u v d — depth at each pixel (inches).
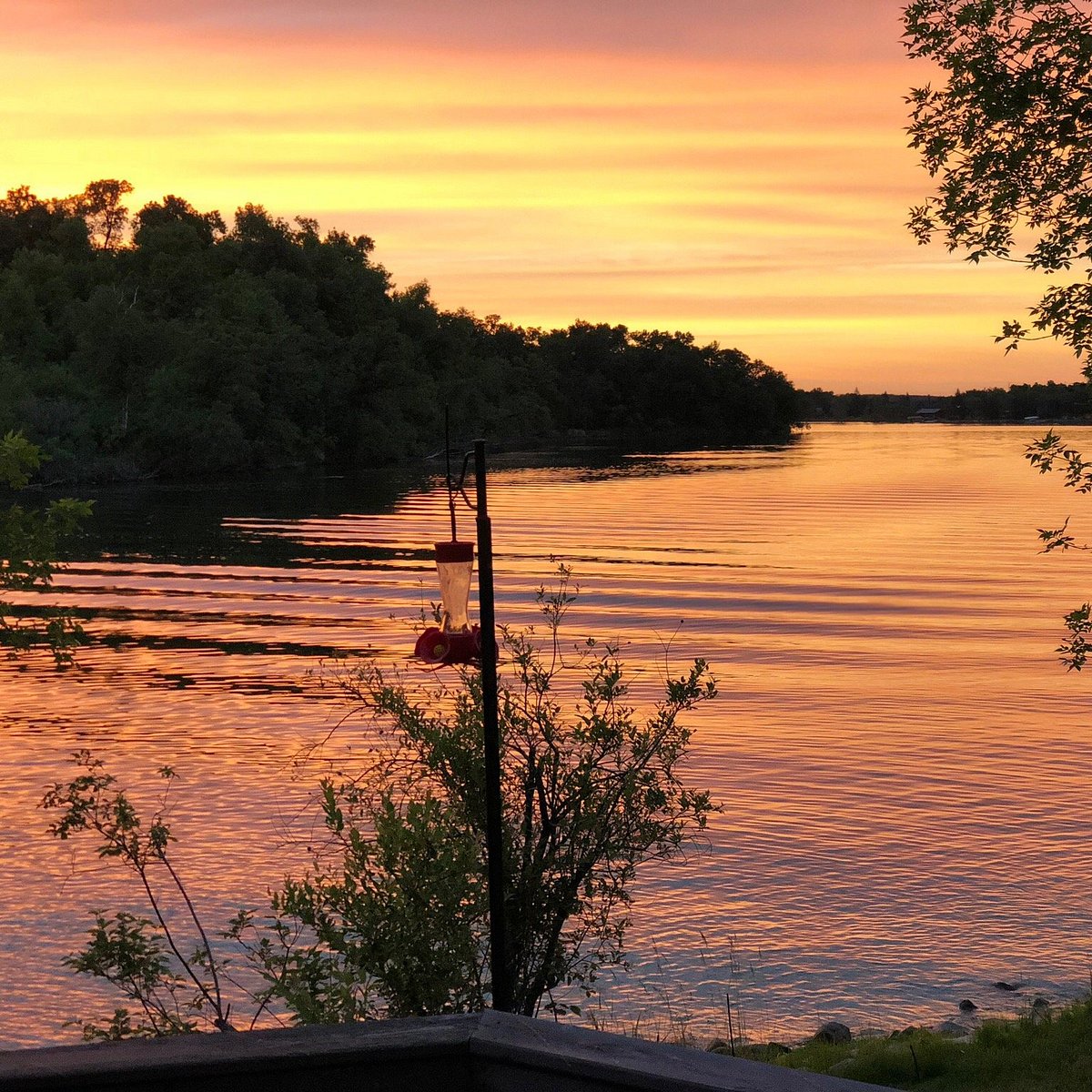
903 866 850.1
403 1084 154.4
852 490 5191.9
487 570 231.9
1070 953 697.6
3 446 551.8
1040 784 1071.0
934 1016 615.5
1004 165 468.8
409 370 6363.2
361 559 2940.5
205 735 1264.8
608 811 458.6
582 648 1796.3
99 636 1930.4
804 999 634.2
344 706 1403.8
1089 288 455.5
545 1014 610.9
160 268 6333.7
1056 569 2755.9
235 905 770.2
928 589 2449.6
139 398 5187.0
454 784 455.8
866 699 1453.0
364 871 412.2
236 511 4082.2
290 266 6668.3
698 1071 143.3
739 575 2652.6
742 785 1066.7
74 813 450.9
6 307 5649.6
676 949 701.9
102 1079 149.1
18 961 684.7
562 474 6067.9
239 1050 153.0
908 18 478.3
